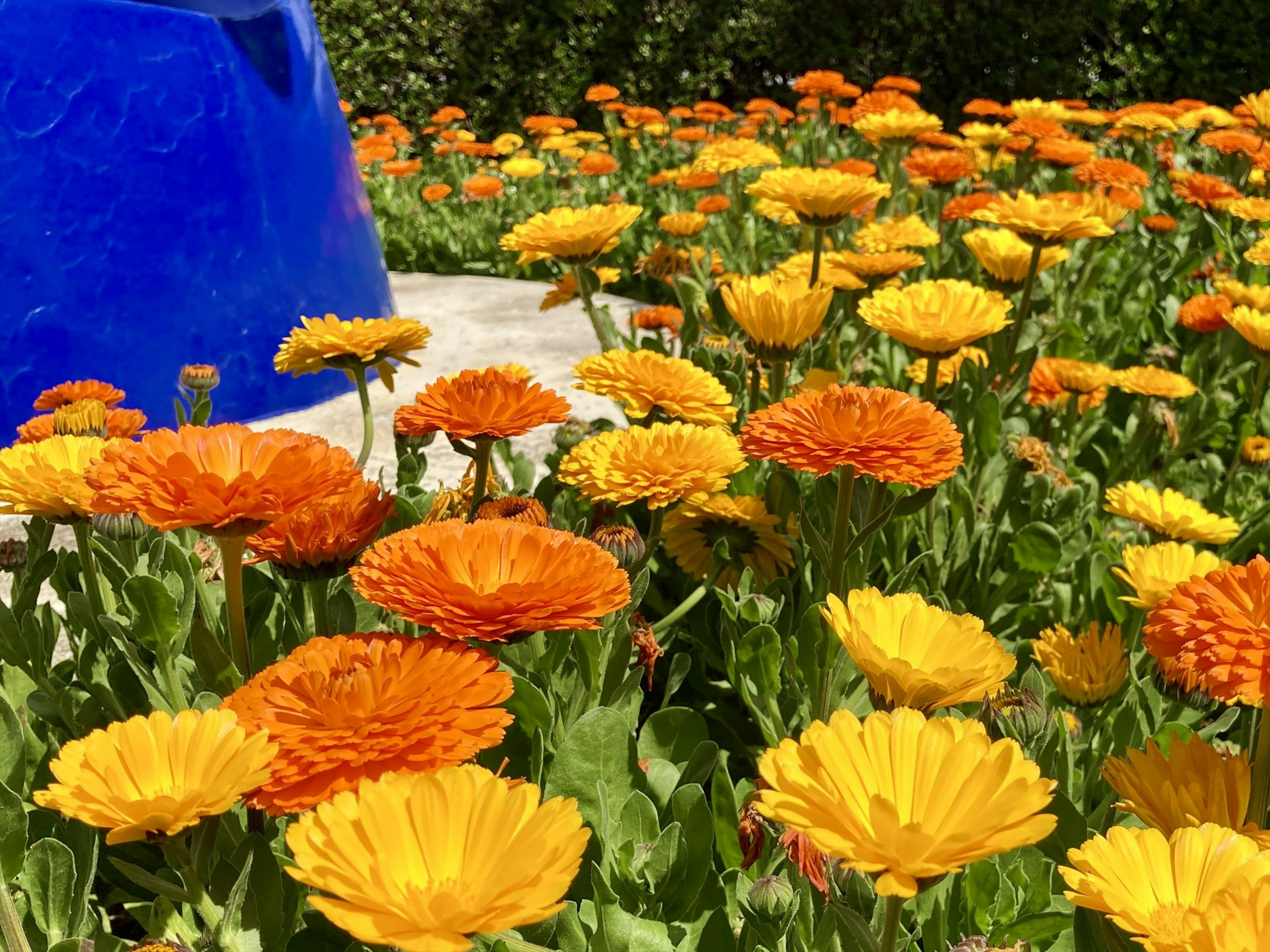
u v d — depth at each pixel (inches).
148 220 139.3
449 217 278.8
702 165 150.6
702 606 86.9
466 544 44.1
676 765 61.9
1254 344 106.0
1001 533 93.1
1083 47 397.7
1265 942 26.7
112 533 53.8
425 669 37.7
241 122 149.0
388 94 419.5
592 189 289.0
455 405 58.7
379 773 34.7
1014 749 30.4
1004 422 104.3
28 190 130.4
